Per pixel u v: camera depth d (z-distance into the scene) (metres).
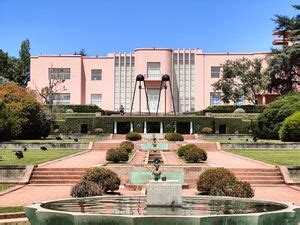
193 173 23.25
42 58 71.62
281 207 9.80
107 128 56.06
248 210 9.58
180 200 10.05
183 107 71.94
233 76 63.81
